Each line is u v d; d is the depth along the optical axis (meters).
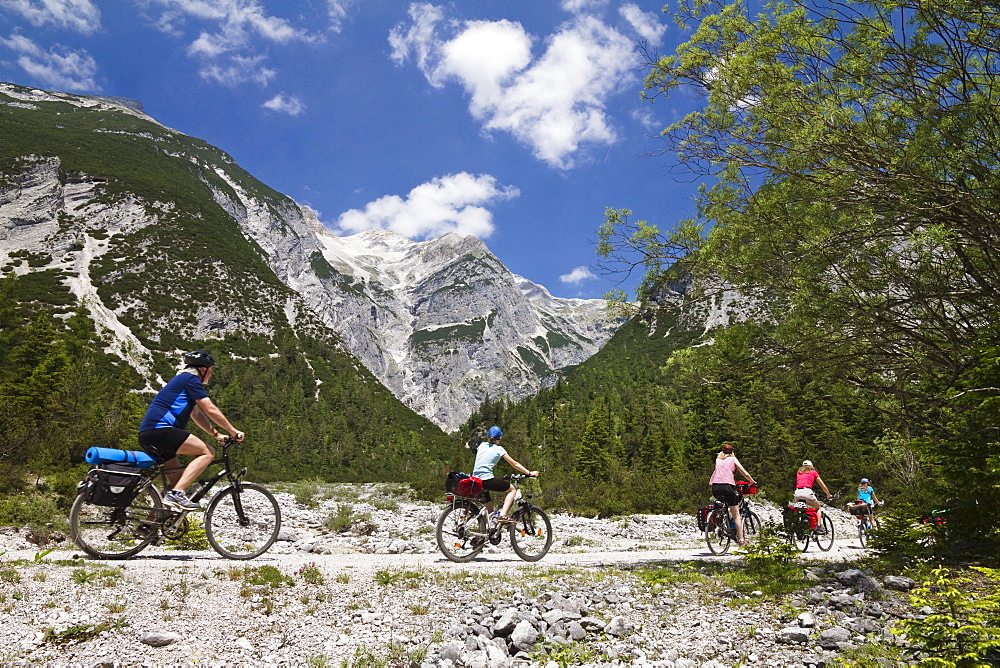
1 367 59.03
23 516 13.18
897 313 8.09
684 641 5.19
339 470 96.25
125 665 4.02
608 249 9.12
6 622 4.40
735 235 8.02
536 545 10.00
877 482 34.97
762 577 7.66
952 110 6.91
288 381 136.88
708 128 8.12
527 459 62.69
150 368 103.62
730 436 46.94
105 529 6.69
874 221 7.41
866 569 7.93
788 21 7.24
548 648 4.97
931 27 7.03
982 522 7.66
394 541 15.95
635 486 35.06
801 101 7.30
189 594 5.41
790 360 8.41
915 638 4.01
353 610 5.55
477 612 5.71
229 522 7.35
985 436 7.78
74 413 37.66
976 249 7.90
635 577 7.78
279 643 4.66
